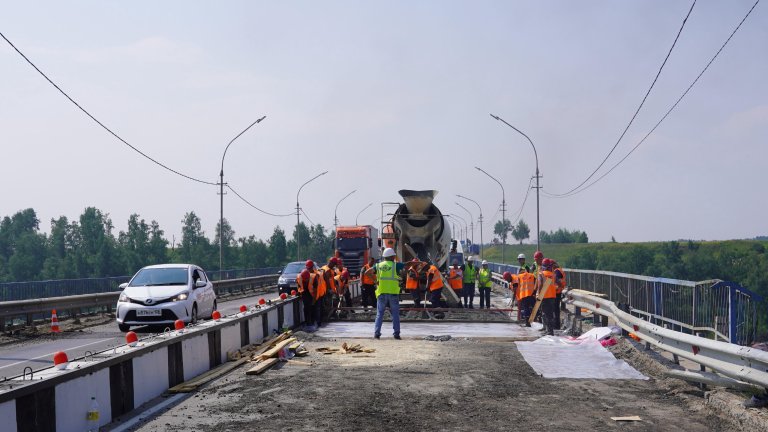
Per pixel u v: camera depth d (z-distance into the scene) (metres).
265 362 12.35
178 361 10.67
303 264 39.72
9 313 19.42
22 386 6.51
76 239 144.12
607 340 15.41
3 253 147.38
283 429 7.96
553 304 18.11
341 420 8.39
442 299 25.70
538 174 41.34
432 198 27.02
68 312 24.06
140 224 141.88
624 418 8.48
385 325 21.25
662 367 11.65
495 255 189.12
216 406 9.16
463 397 9.77
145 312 18.30
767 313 12.27
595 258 153.38
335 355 14.00
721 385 9.31
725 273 121.69
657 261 133.12
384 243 27.72
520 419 8.48
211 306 21.14
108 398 8.26
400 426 8.12
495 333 18.89
